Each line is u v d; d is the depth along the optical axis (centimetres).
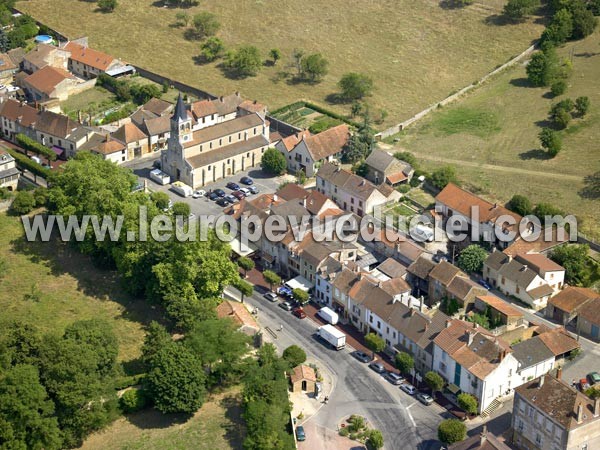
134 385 18400
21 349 17712
